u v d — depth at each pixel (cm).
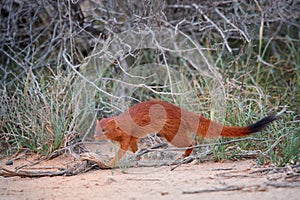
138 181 768
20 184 790
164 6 1210
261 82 1252
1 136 1095
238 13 1373
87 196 702
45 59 1307
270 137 938
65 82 1070
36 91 1044
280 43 1378
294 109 1126
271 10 1289
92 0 1308
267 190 700
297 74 1239
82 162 884
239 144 938
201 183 741
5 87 1137
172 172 821
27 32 1312
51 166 923
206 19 1238
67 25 1273
